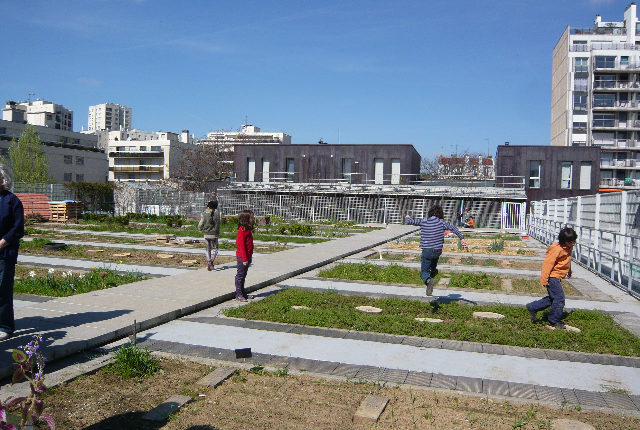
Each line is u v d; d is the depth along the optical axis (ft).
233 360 18.62
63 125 361.10
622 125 214.69
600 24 232.94
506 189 120.98
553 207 71.31
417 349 20.34
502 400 15.37
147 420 13.58
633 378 17.47
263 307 26.84
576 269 47.11
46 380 16.01
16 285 31.07
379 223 123.44
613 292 34.53
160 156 297.94
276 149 146.61
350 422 13.70
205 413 14.11
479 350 20.34
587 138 217.56
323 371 17.66
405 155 138.62
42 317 22.68
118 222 92.07
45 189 131.13
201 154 235.20
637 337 22.29
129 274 36.19
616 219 40.93
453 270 43.70
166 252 52.21
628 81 213.87
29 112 314.76
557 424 13.66
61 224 91.76
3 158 190.19
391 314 26.30
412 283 36.99
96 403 14.58
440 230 27.32
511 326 24.53
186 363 18.25
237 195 135.85
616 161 211.20
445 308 27.48
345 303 28.68
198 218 120.57
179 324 23.73
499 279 39.78
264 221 104.78
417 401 15.19
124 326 21.42
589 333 22.57
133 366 17.16
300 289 33.09
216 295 28.84
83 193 136.05
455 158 262.06
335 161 142.61
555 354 19.99
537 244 75.10
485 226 119.65
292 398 15.26
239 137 330.13
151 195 138.72
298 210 132.26
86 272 37.76
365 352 19.84
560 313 23.97
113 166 301.22
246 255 29.55
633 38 221.05
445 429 13.34
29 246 54.13
